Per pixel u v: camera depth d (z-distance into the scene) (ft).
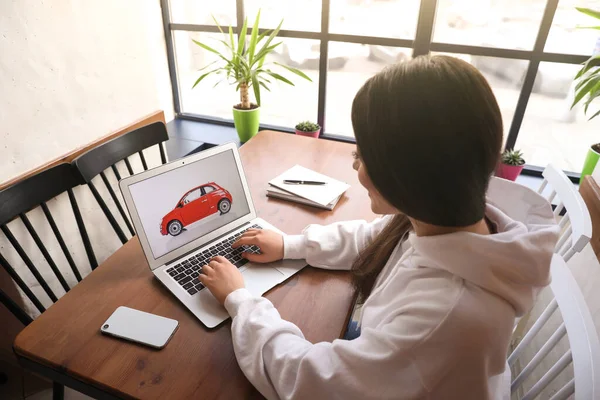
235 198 3.60
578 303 2.37
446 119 1.41
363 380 1.86
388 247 2.71
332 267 3.20
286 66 8.41
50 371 2.41
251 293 2.90
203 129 9.79
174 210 3.19
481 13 7.45
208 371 2.36
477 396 1.70
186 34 9.40
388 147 1.51
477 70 1.51
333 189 4.28
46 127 5.27
